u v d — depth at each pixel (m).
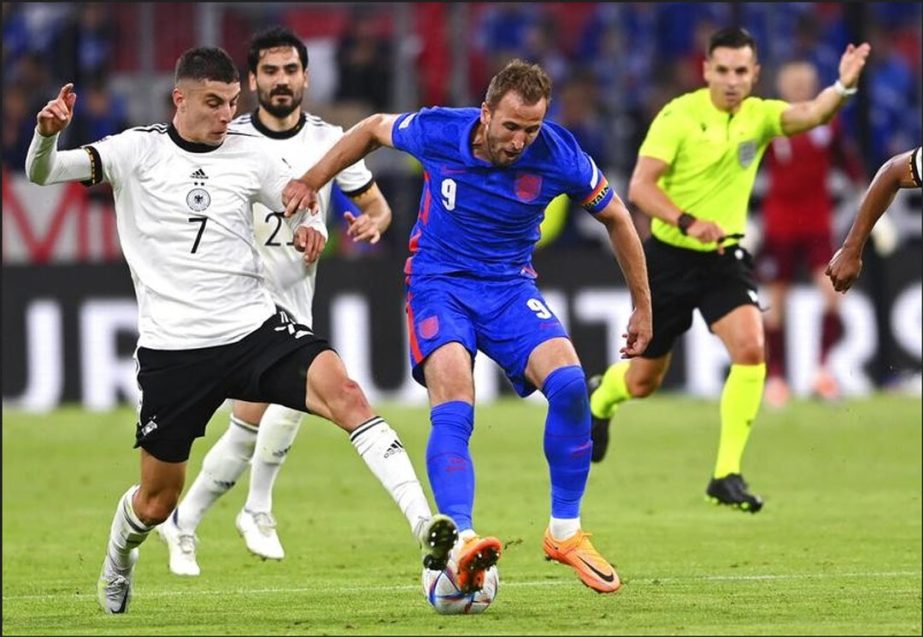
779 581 26.66
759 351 33.88
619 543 32.19
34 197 55.91
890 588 25.52
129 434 49.88
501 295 23.23
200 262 22.58
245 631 20.50
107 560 23.59
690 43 63.69
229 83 22.36
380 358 55.53
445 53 63.12
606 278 55.53
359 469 44.31
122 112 59.12
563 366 22.59
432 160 22.95
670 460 44.94
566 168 22.69
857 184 53.97
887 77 64.25
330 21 61.09
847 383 56.59
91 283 55.28
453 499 21.48
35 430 50.62
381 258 55.59
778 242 54.44
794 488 40.28
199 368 22.55
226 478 29.33
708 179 34.44
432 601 22.14
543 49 64.31
